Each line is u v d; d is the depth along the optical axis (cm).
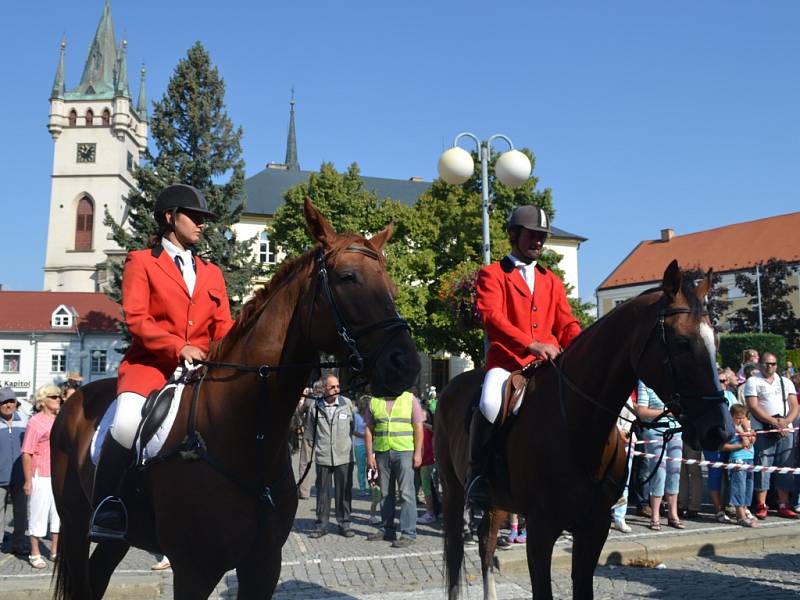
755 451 999
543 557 403
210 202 3197
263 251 4716
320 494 923
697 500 994
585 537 408
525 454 420
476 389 527
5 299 4912
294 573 714
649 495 925
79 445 387
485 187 1239
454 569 534
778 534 822
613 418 396
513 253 506
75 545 389
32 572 754
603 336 401
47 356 4716
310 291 313
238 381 321
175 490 311
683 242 6919
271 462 323
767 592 622
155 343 333
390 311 293
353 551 827
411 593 630
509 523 919
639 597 609
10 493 848
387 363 281
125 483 335
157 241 371
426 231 3653
